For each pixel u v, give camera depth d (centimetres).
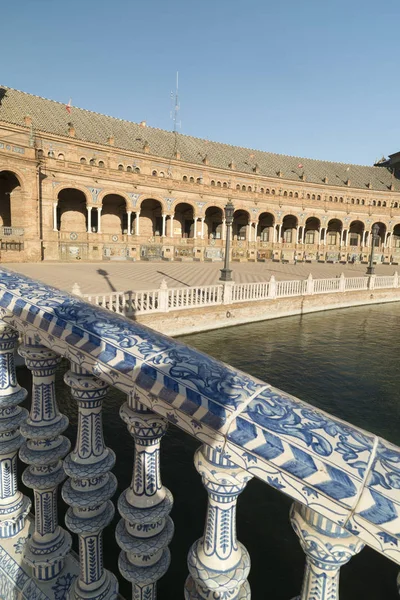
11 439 196
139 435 133
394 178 6988
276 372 1170
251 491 578
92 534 157
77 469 148
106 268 3025
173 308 1486
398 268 4794
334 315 2112
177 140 5609
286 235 6156
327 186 6150
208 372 114
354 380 1117
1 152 3114
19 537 200
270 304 1886
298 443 90
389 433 829
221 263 4378
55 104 4678
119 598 174
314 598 101
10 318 170
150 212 5003
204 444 109
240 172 5556
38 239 3462
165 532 146
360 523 80
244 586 127
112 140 4575
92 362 129
